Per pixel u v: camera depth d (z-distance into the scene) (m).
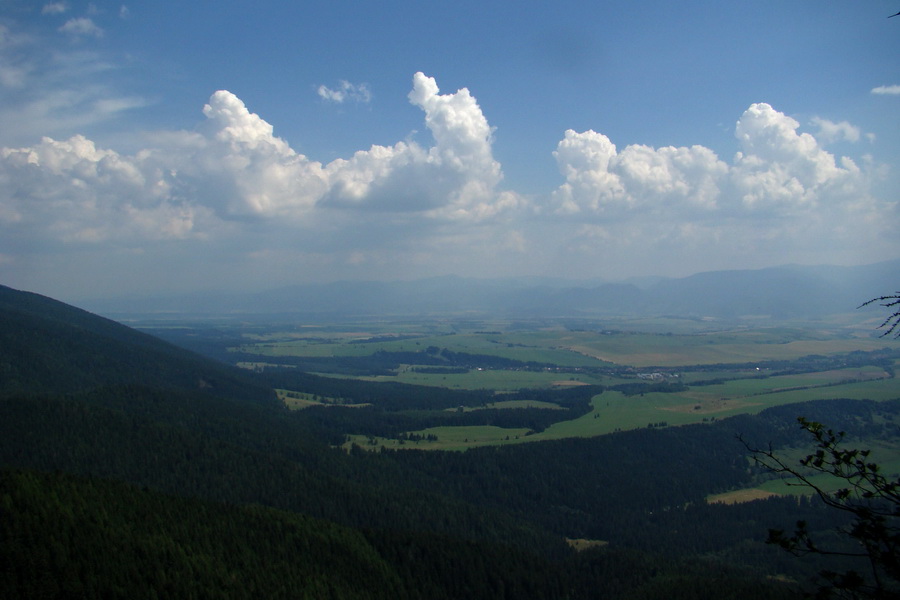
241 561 106.62
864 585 23.23
